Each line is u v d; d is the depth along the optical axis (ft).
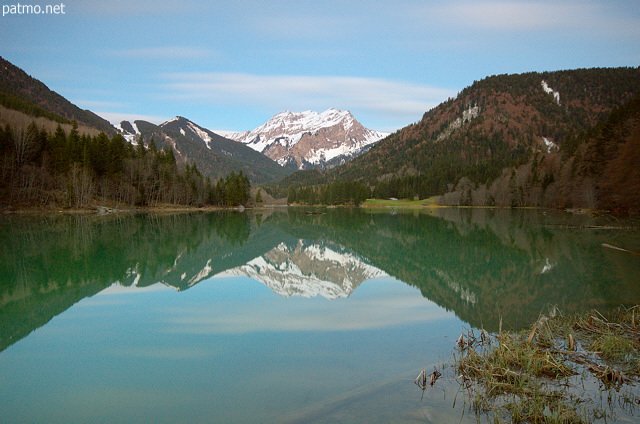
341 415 25.62
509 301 58.44
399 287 69.21
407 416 25.11
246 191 501.56
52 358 37.88
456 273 82.07
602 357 33.24
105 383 32.04
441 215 313.73
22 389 31.53
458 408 26.11
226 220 254.06
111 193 312.29
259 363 35.68
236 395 29.55
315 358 36.70
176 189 378.73
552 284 69.67
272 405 27.84
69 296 62.85
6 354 38.99
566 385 28.84
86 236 140.15
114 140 345.92
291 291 66.23
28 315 52.49
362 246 138.00
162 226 191.21
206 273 82.58
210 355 38.01
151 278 76.48
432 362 34.99
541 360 31.58
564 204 303.07
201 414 26.91
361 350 38.63
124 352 39.06
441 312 52.80
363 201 576.20
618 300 57.82
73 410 27.96
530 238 139.03
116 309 55.42
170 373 33.96
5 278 75.15
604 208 244.63
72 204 271.08
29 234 141.38
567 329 40.09
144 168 353.31
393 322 48.21
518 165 480.64
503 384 28.73
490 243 130.21
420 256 107.14
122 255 103.09
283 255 121.08
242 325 47.47
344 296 62.54
